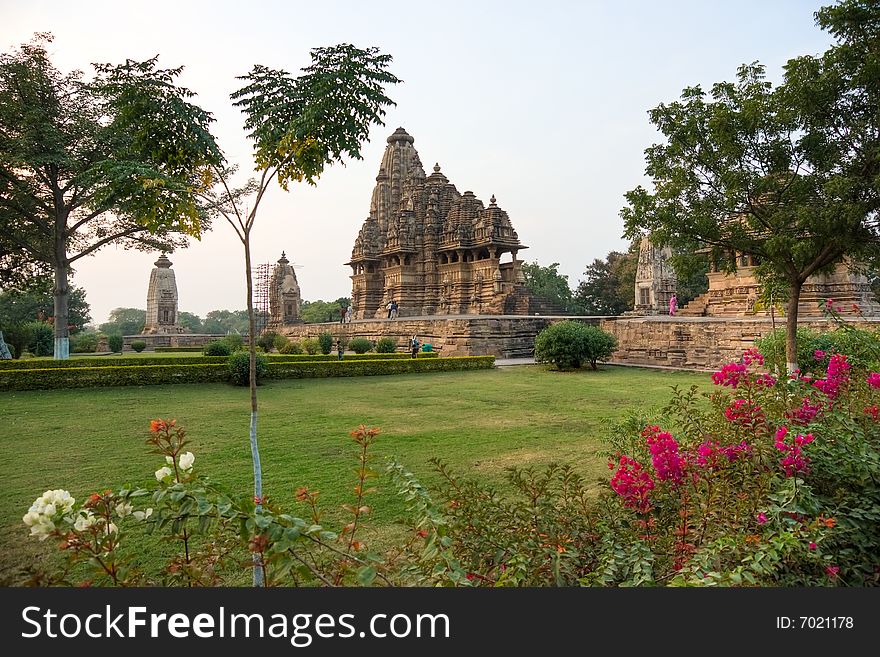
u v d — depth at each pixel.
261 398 18.20
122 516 3.39
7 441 11.61
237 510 3.18
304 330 51.03
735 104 12.92
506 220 45.34
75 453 10.59
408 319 38.53
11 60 22.36
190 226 5.86
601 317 33.75
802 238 11.96
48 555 6.21
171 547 6.23
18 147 22.78
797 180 11.98
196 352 43.72
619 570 3.96
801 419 5.65
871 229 11.57
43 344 39.91
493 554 4.26
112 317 147.00
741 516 4.22
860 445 4.81
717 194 13.48
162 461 9.99
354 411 15.63
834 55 11.23
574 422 13.91
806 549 3.79
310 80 5.92
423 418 14.52
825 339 15.60
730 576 3.19
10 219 25.39
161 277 58.59
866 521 4.38
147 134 5.87
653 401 17.28
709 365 25.72
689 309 34.09
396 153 57.38
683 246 14.36
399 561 4.73
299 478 8.97
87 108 24.16
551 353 27.08
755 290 28.53
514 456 10.47
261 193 6.09
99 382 20.33
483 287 44.62
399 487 4.10
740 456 5.04
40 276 30.62
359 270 56.66
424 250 50.00
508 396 18.62
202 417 14.55
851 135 11.27
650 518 4.63
